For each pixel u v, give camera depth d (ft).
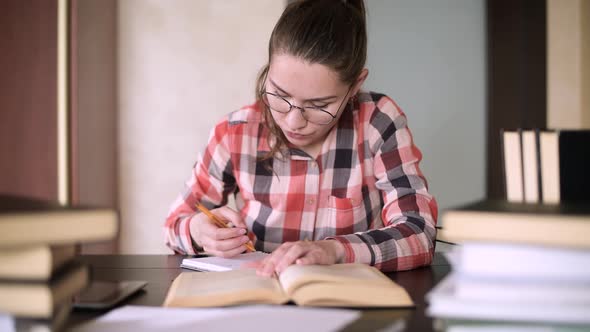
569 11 10.13
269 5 9.44
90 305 2.81
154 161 9.47
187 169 9.50
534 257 2.06
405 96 10.52
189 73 9.46
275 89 4.33
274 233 5.21
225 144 5.30
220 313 2.66
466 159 10.48
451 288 2.23
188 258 4.61
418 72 10.49
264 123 5.23
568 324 2.04
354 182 5.14
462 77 10.45
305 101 4.31
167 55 9.45
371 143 5.14
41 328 2.08
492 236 2.06
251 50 9.45
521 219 2.02
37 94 7.82
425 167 10.54
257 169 5.24
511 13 10.17
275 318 2.57
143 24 9.41
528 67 10.22
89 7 8.42
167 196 9.50
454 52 10.44
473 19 10.39
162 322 2.51
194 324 2.48
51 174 7.82
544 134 3.69
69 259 2.38
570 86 10.18
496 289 2.06
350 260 3.83
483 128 10.43
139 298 3.13
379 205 5.30
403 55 10.48
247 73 9.46
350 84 4.42
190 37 9.45
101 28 8.84
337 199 5.11
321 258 3.57
